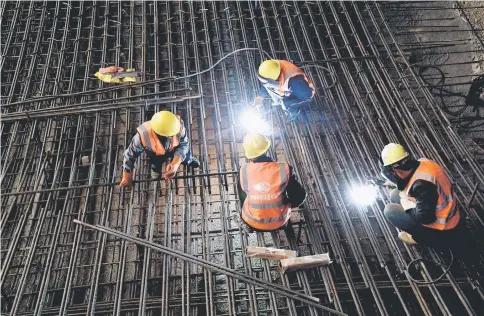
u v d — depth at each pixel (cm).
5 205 516
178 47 768
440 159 545
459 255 454
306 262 432
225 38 775
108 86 662
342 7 761
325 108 635
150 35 764
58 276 484
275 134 612
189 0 773
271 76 547
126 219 485
